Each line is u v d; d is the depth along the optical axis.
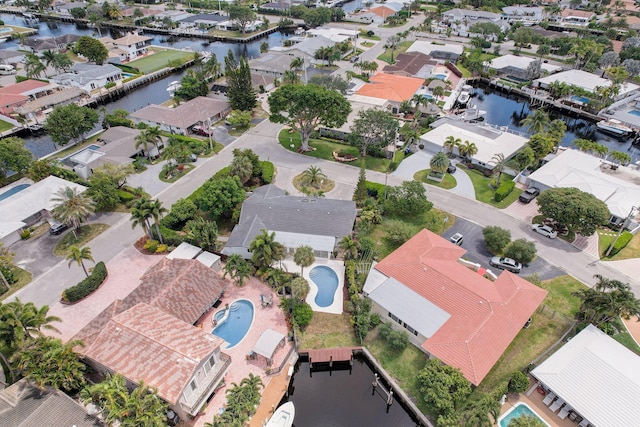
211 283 57.75
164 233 68.19
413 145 101.56
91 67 137.75
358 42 187.25
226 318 56.22
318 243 66.06
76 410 42.31
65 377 43.22
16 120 109.69
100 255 67.12
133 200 79.00
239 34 193.25
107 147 92.44
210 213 72.81
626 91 127.50
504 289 56.97
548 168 86.62
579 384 45.56
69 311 57.00
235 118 106.44
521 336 54.97
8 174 86.31
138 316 49.72
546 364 48.38
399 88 124.38
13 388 43.53
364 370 53.75
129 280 62.38
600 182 79.81
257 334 54.38
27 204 73.12
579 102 126.00
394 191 75.19
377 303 55.84
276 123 101.19
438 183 86.94
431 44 172.62
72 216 65.75
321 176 87.50
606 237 72.94
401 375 50.47
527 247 64.94
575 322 55.59
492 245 68.44
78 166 85.81
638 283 63.09
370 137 92.69
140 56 164.50
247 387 45.91
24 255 66.94
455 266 61.09
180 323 49.78
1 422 40.22
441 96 126.25
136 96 134.38
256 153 97.38
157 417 39.56
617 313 50.88
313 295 60.88
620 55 151.62
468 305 53.69
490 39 190.38
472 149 91.12
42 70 134.12
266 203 71.94
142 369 44.12
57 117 92.88
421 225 74.75
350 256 66.12
